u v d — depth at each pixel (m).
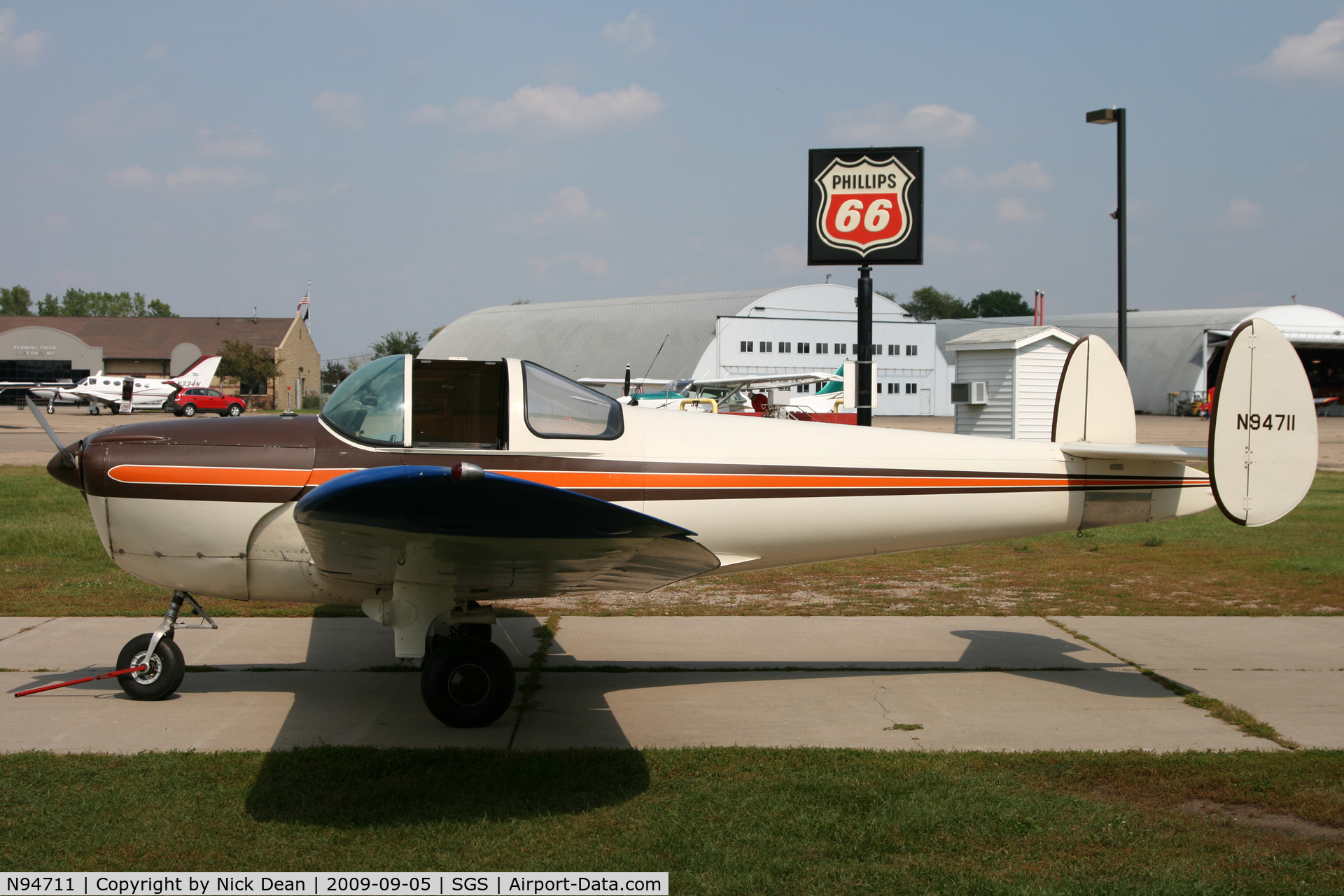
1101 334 59.97
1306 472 4.93
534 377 4.67
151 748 4.02
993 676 5.34
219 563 4.51
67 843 3.14
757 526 4.94
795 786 3.69
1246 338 4.92
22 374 56.28
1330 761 3.96
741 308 52.03
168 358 59.19
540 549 3.72
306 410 58.59
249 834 3.22
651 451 4.76
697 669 5.45
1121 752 4.08
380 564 4.05
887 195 10.47
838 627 6.42
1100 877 3.01
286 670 5.26
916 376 55.78
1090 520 5.36
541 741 4.22
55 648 5.53
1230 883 2.98
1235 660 5.61
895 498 5.07
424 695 4.36
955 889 2.94
